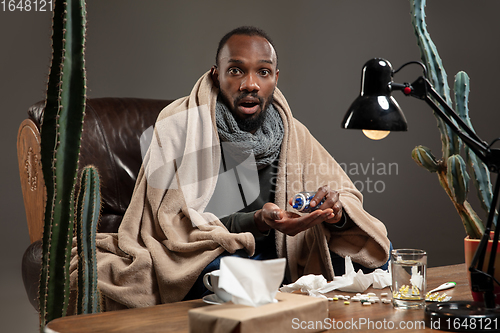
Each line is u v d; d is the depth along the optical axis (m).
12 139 3.56
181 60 3.80
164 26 3.77
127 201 1.94
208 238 1.38
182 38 3.80
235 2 3.87
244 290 0.72
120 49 3.70
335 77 3.99
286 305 0.71
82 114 0.90
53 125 0.89
